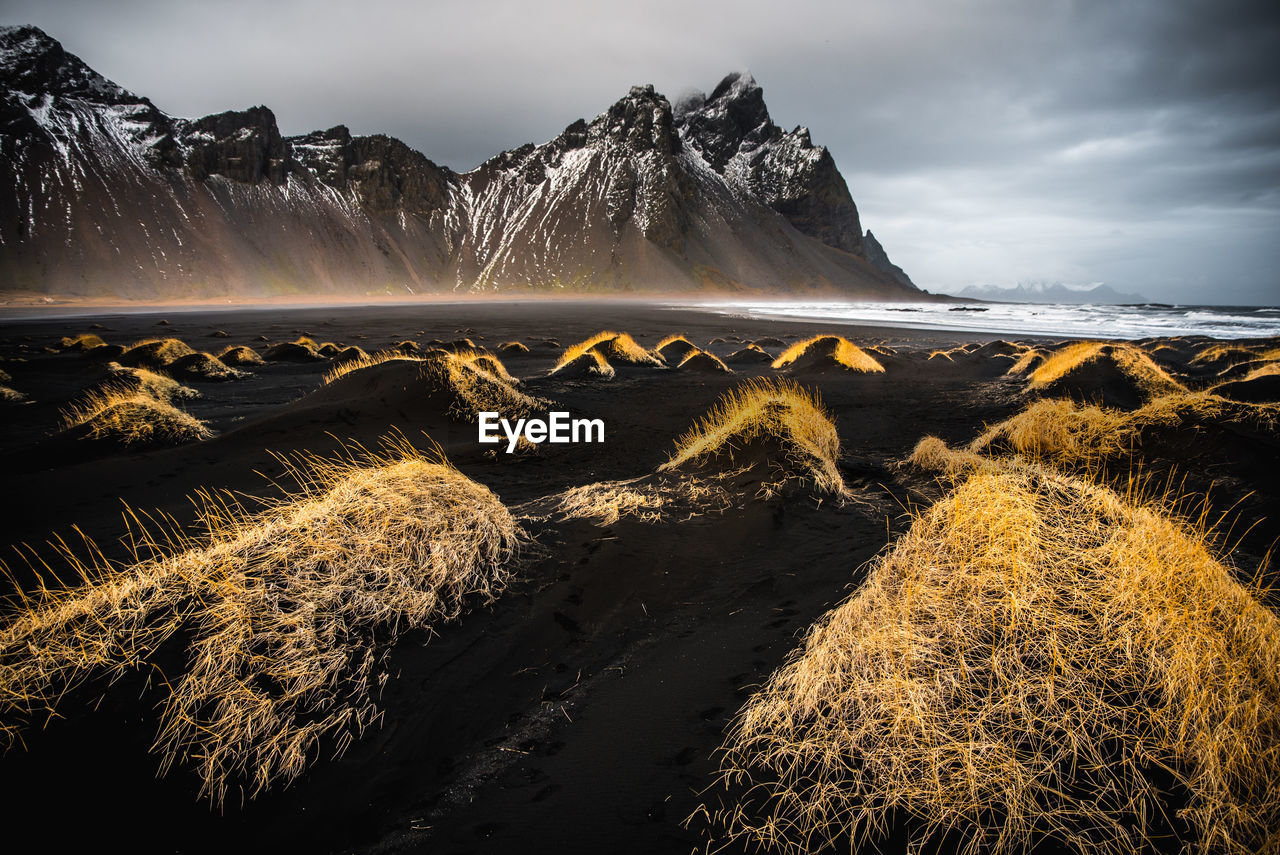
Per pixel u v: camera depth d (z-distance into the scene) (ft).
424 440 24.34
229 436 23.57
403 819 6.33
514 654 9.12
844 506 14.75
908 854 5.39
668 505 14.49
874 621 7.86
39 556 13.87
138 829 5.99
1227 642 6.68
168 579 8.61
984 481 9.42
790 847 5.61
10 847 5.61
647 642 9.50
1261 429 15.83
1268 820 5.34
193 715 6.89
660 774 6.73
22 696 6.75
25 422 30.25
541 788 6.66
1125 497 10.61
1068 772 5.84
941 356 58.23
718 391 39.55
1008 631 7.15
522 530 12.81
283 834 6.13
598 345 57.36
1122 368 34.30
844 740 6.67
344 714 7.48
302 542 9.43
